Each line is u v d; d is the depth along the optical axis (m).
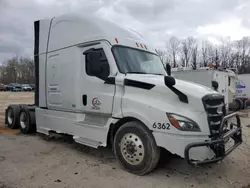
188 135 3.74
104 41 4.88
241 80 17.17
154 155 4.03
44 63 6.48
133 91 4.37
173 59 56.06
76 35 5.49
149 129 4.04
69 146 6.07
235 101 15.78
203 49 56.09
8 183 3.79
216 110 4.04
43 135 7.37
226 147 4.40
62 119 5.86
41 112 6.64
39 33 6.74
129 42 5.18
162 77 4.67
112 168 4.52
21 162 4.79
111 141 4.78
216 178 4.18
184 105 3.90
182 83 4.24
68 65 5.62
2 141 6.54
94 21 5.21
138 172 4.19
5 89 50.06
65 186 3.73
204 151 3.77
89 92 5.09
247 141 6.85
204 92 4.00
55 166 4.60
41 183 3.82
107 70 4.77
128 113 4.30
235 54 54.88
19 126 8.21
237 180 4.11
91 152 5.55
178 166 4.67
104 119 4.91
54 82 6.09
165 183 3.92
